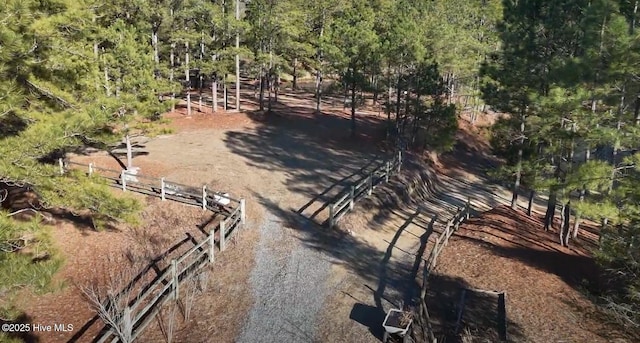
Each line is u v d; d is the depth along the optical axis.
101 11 20.08
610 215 13.98
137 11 27.81
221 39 33.06
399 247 18.94
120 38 20.67
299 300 14.14
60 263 9.05
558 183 16.77
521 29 20.75
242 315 13.31
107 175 21.98
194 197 20.06
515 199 26.08
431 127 33.53
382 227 20.64
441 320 14.01
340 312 13.69
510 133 22.73
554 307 14.90
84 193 12.80
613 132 15.37
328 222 19.41
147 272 15.63
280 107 42.12
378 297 14.73
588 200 16.08
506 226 22.44
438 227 22.00
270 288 14.70
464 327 13.65
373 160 29.27
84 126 11.86
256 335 12.43
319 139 33.00
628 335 13.25
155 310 12.98
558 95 16.33
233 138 31.03
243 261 16.19
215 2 34.78
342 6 39.47
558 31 19.45
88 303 13.94
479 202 29.09
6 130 13.09
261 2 32.47
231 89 50.69
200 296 14.25
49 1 12.70
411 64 29.42
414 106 30.62
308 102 47.12
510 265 17.72
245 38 35.59
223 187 21.81
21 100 11.53
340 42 30.25
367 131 36.12
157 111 20.95
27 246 11.45
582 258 19.02
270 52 34.50
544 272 17.30
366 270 16.45
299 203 21.09
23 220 16.64
